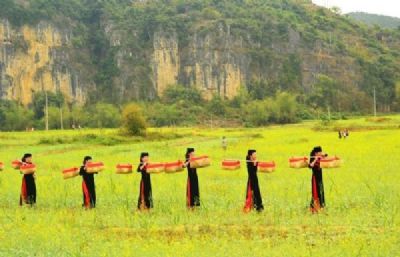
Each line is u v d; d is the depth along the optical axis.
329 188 24.69
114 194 24.86
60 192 25.89
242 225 16.70
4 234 15.77
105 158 47.53
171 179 30.91
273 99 172.38
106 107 164.88
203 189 25.83
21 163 22.53
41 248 14.19
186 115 178.25
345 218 17.33
